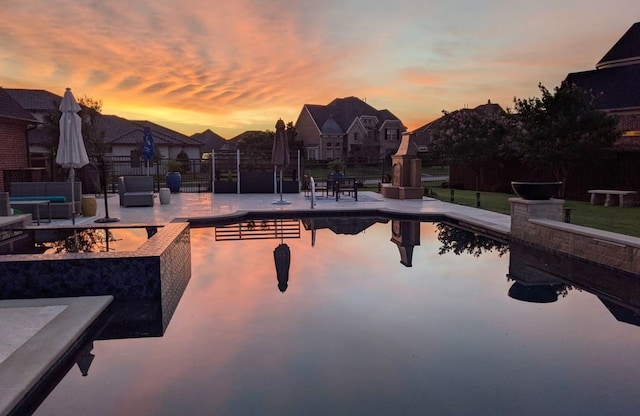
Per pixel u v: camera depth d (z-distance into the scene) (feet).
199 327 13.80
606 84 73.92
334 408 9.17
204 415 8.91
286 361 11.39
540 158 49.90
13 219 25.75
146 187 45.96
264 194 59.06
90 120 71.77
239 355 11.75
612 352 11.98
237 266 21.95
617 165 48.16
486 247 27.07
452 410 9.09
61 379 10.45
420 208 42.32
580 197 51.44
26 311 14.11
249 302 16.22
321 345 12.41
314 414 8.96
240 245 27.32
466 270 21.25
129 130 121.49
